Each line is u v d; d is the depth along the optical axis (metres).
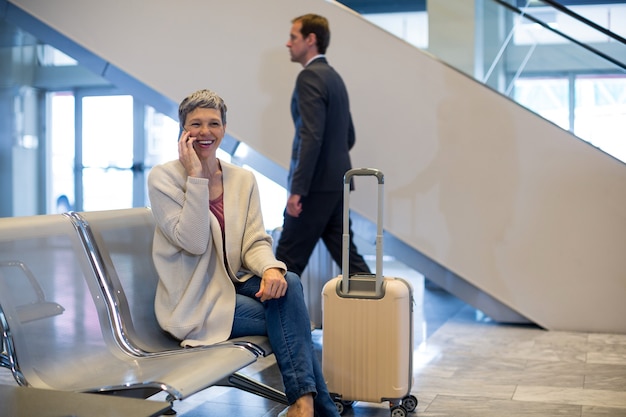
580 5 5.97
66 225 2.26
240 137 4.85
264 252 2.46
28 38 7.81
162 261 2.42
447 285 4.74
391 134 4.68
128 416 1.62
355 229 4.79
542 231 4.54
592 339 4.29
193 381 1.88
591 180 4.45
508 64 4.53
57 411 1.65
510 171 4.55
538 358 3.81
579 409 2.90
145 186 8.39
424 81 4.62
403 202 4.69
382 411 2.88
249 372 3.48
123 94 8.39
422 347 4.09
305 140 3.91
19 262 2.03
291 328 2.36
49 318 2.06
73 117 8.52
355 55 4.69
